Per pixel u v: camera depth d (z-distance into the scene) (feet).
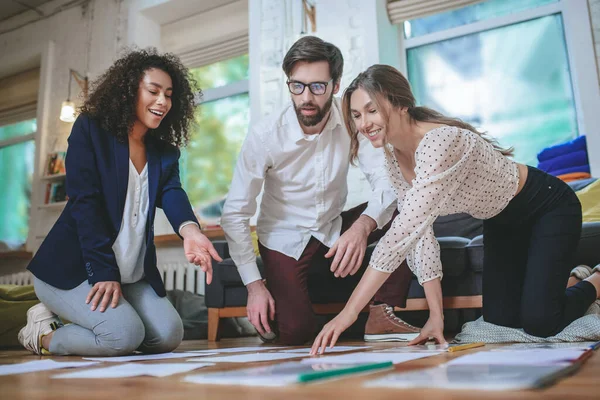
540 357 2.67
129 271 5.12
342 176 6.50
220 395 1.77
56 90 15.51
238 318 10.07
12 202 16.66
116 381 2.34
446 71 11.43
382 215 5.87
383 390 1.75
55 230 4.99
